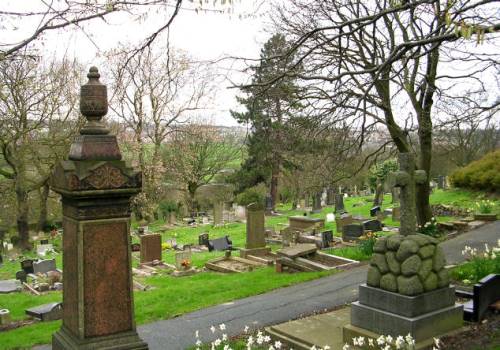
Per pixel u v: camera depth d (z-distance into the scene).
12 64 20.02
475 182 28.38
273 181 43.84
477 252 14.35
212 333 9.58
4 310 13.02
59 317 12.82
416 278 7.05
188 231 33.25
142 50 7.29
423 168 18.28
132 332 5.75
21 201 30.62
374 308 7.37
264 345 8.13
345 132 10.61
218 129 43.03
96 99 5.86
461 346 6.80
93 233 5.59
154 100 30.52
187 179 42.91
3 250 29.83
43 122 27.64
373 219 24.75
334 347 7.41
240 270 17.66
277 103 9.55
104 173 5.54
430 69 13.34
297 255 15.80
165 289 14.88
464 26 4.98
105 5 6.09
